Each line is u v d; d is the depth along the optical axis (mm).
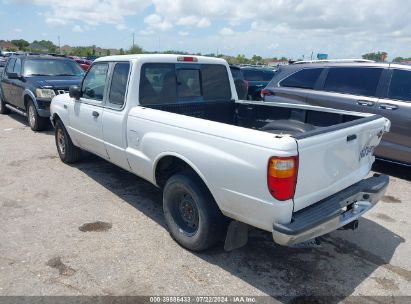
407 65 5973
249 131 2924
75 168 6137
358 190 3467
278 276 3346
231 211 3135
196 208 3502
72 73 9953
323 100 6668
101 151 4977
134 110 4133
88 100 5031
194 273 3344
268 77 13547
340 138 3135
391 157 6051
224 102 5148
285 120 4578
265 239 3982
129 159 4281
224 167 3053
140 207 4684
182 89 4668
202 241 3486
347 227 3590
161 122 3707
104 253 3615
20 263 3406
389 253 3793
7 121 10359
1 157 6727
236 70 11031
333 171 3170
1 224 4141
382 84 6113
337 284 3260
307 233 2832
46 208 4590
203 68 4871
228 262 3531
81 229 4078
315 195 3037
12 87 10000
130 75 4246
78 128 5410
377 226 4395
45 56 10055
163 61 4438
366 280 3328
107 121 4570
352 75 6480
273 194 2768
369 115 3863
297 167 2750
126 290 3090
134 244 3799
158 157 3748
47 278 3205
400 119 5809
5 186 5293
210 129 3174
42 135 8594
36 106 8516
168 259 3547
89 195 5023
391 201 5176
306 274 3391
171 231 3826
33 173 5867
